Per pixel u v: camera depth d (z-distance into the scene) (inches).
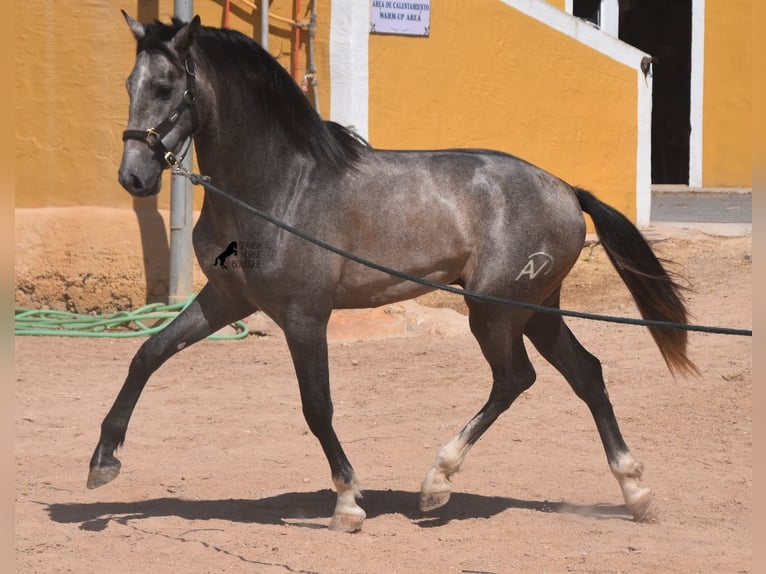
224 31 321.7
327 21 649.6
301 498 358.6
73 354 564.7
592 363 350.6
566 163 741.3
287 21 642.2
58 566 286.4
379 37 662.5
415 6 671.1
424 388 505.0
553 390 499.2
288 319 316.5
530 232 334.6
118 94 652.7
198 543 307.0
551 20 727.1
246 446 422.3
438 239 329.1
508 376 338.3
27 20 650.2
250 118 316.5
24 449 410.6
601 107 751.7
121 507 345.4
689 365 353.1
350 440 429.7
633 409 469.4
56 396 484.7
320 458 407.5
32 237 651.5
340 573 283.6
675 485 377.7
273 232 313.6
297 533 317.7
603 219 348.2
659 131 1294.3
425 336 610.9
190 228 633.0
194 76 309.0
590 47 742.5
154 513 339.9
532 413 467.5
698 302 621.0
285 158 318.3
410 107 676.1
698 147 1162.6
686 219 863.7
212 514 339.3
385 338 608.4
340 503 321.7
